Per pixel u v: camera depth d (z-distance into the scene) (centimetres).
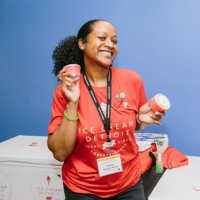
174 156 177
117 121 110
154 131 205
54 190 164
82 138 109
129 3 193
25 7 212
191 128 197
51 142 113
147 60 197
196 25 185
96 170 112
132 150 117
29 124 228
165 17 189
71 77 108
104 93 115
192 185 142
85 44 116
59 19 208
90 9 201
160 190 136
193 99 193
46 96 221
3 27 219
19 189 169
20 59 220
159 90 199
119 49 201
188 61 190
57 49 136
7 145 191
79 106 113
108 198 115
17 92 225
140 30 195
